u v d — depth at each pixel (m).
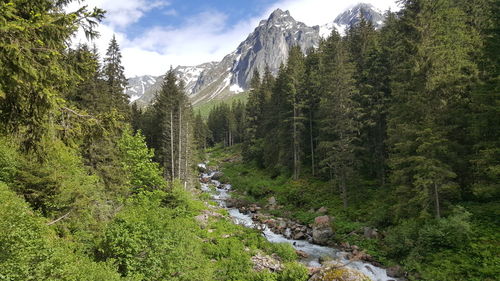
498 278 13.33
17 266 7.14
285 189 39.19
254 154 58.91
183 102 42.44
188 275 13.06
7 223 7.36
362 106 32.66
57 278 8.44
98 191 18.55
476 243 15.76
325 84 35.59
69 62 6.55
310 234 26.19
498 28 16.89
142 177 25.14
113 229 12.49
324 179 38.03
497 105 16.31
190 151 44.53
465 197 20.39
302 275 16.48
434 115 19.06
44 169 13.01
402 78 22.55
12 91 5.17
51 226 12.90
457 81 18.69
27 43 4.91
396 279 16.83
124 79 33.03
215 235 22.89
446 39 20.67
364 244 21.75
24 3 5.34
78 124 6.91
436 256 16.50
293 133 42.06
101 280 9.32
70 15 5.52
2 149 11.71
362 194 29.14
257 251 20.08
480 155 17.91
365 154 32.41
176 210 24.09
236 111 108.12
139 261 12.07
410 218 20.28
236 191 47.12
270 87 64.81
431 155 18.45
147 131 47.56
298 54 55.19
